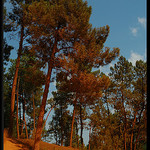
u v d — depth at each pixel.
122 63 27.81
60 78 17.09
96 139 19.88
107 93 26.84
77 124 30.45
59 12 15.35
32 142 16.66
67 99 30.41
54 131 34.69
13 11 19.53
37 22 15.45
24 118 29.59
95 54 16.53
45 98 15.88
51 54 17.14
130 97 23.33
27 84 27.86
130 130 24.81
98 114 24.25
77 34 15.81
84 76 15.70
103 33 17.92
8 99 28.44
